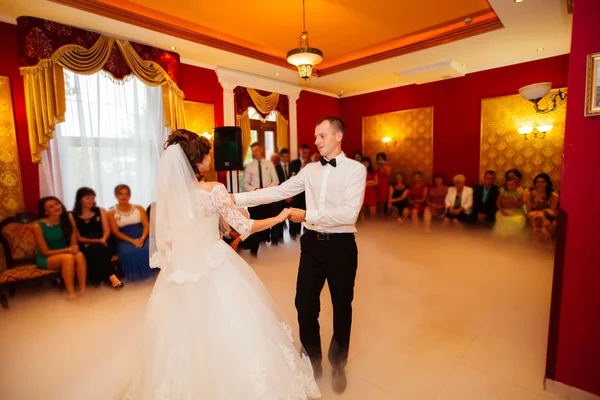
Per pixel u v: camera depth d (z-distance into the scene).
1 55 3.84
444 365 2.13
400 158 7.77
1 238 3.43
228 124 6.08
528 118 6.05
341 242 1.89
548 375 1.87
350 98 8.46
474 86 6.59
